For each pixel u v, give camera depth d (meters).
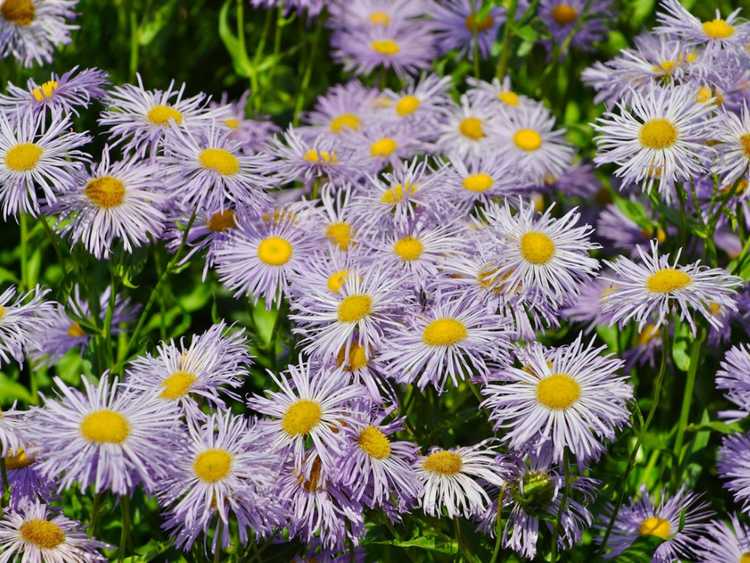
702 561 0.65
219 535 0.59
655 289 0.61
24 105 0.65
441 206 0.66
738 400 0.65
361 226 0.66
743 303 0.69
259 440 0.59
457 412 0.65
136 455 0.56
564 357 0.60
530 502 0.61
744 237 0.69
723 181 0.65
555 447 0.58
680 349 0.68
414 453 0.61
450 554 0.63
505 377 0.60
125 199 0.64
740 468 0.65
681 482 0.68
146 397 0.58
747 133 0.65
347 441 0.59
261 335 0.70
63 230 0.65
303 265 0.65
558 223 0.63
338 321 0.62
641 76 0.69
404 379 0.60
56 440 0.56
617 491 0.66
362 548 0.64
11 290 0.63
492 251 0.63
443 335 0.60
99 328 0.66
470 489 0.60
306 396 0.60
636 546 0.63
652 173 0.64
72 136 0.63
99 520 0.65
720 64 0.68
